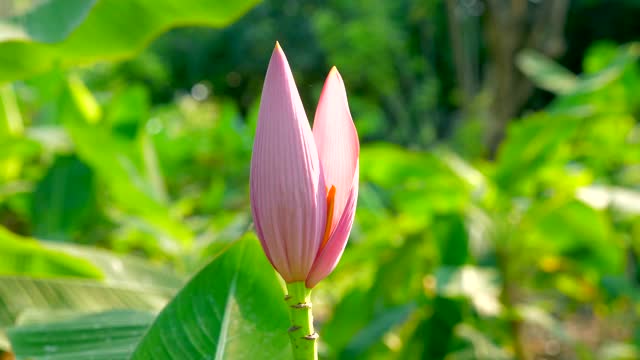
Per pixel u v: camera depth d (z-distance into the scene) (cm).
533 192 168
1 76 83
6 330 69
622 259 167
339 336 157
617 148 193
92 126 117
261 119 50
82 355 67
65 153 148
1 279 79
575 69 955
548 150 158
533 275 191
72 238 153
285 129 50
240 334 62
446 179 152
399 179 160
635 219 182
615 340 237
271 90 50
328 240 51
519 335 163
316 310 182
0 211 170
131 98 168
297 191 50
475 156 290
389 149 152
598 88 162
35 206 145
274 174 50
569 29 947
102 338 69
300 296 51
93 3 76
